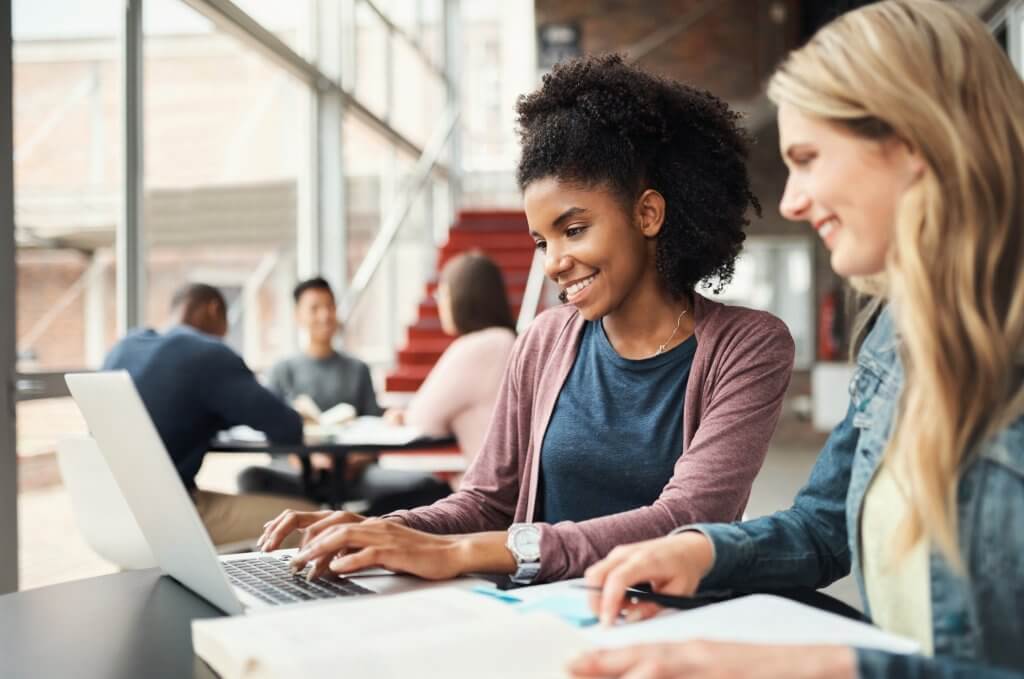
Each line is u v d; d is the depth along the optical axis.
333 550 0.96
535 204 1.22
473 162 9.98
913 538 0.71
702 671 0.58
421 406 3.16
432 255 8.45
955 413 0.67
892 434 0.77
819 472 0.98
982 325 0.67
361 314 6.33
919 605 0.75
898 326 0.77
